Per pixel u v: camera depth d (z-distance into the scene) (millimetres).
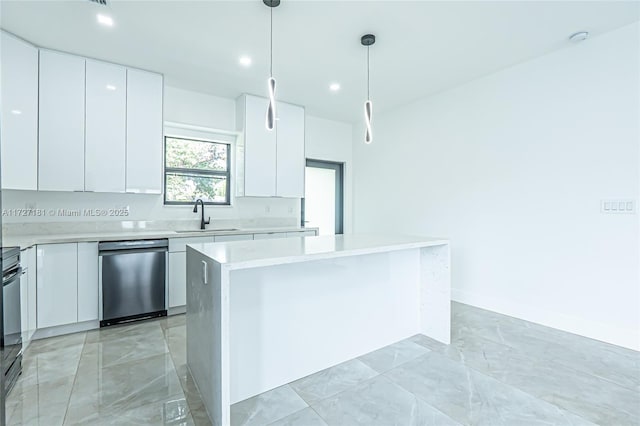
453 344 2674
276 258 1721
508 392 1971
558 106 2996
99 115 3205
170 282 3318
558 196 3004
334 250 1985
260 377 1982
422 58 3148
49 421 1685
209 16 2463
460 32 2678
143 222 3770
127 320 3102
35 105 2887
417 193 4410
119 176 3314
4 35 2676
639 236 2541
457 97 3879
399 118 4668
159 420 1705
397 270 2736
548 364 2326
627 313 2602
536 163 3156
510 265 3371
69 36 2764
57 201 3291
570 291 2930
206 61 3227
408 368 2275
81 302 2879
